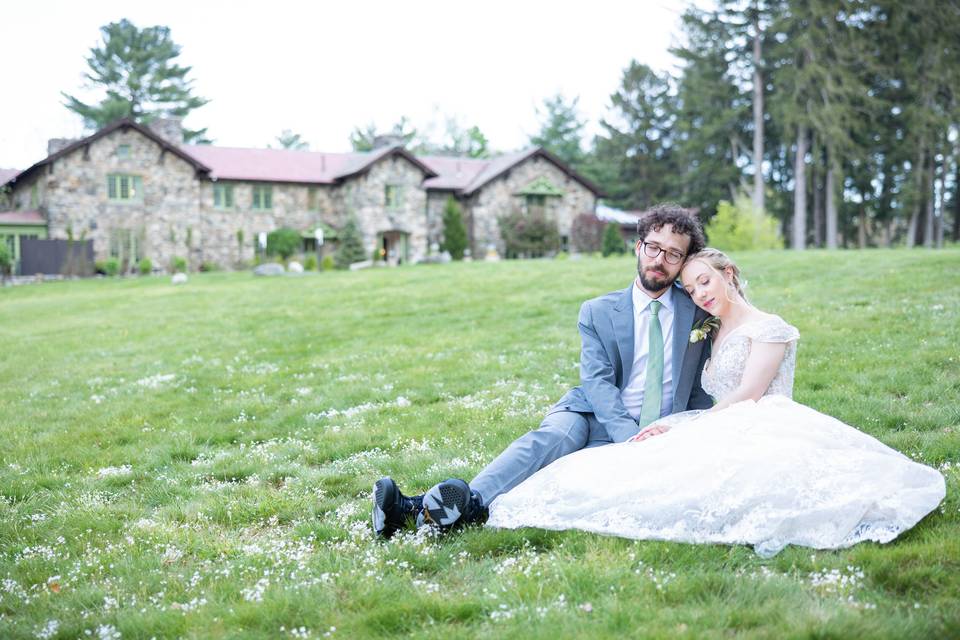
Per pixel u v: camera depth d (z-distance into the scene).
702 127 56.00
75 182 43.03
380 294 21.02
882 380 7.71
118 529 5.20
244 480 6.41
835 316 11.60
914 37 45.84
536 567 3.85
